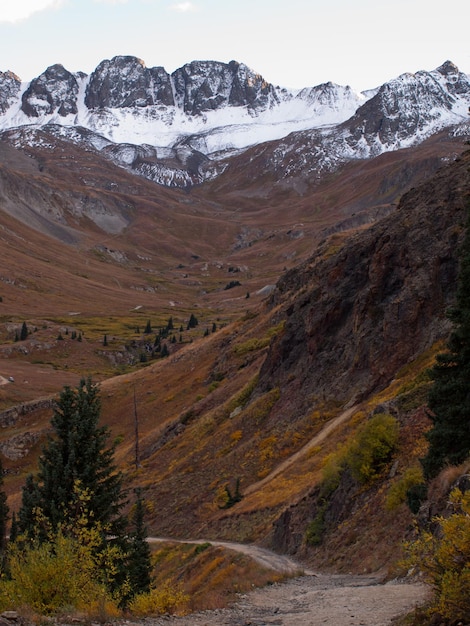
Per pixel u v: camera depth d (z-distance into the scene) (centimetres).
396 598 1529
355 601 1579
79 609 1312
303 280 9862
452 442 2369
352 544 2795
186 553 4344
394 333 5359
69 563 1348
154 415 10244
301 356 6731
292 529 3675
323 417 5519
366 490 3167
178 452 7219
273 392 6612
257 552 3644
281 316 9569
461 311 2453
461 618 1005
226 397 8169
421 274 5494
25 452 11194
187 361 11688
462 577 993
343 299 6419
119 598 1560
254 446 5938
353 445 3344
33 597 1295
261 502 4641
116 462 8488
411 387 4366
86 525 2206
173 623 1343
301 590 2097
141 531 2698
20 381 15775
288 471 4966
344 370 5881
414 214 6134
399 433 3347
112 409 11238
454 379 2436
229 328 11838
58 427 2391
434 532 1672
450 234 5538
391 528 2534
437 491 1922
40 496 2275
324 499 3597
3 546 2619
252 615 1505
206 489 5778
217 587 2812
